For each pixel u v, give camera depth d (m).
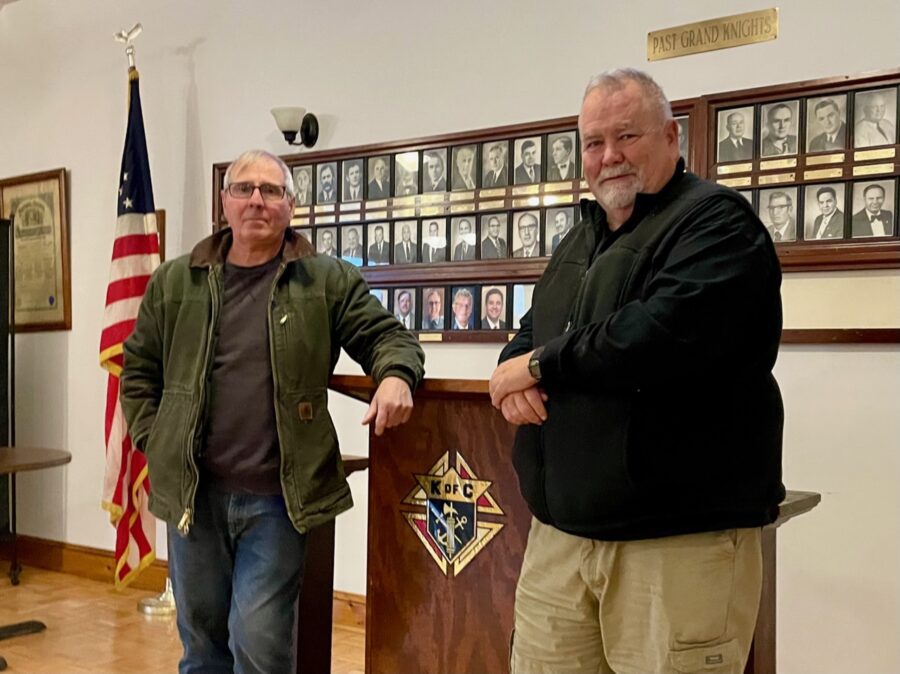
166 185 3.96
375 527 1.82
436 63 3.29
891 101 2.47
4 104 4.57
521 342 1.66
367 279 3.41
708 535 1.32
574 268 1.52
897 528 2.47
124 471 3.59
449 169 3.24
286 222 1.90
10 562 4.45
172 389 1.87
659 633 1.33
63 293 4.29
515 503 1.65
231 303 1.87
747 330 1.30
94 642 3.19
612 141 1.42
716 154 2.73
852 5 2.54
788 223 2.62
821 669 2.58
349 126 3.49
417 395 1.76
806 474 2.60
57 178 4.29
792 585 2.62
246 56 3.76
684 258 1.29
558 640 1.47
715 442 1.30
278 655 1.81
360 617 3.38
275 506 1.82
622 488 1.31
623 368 1.27
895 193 2.47
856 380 2.53
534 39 3.08
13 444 4.10
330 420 1.90
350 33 3.49
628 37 2.90
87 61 4.25
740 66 2.70
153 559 3.66
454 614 1.72
